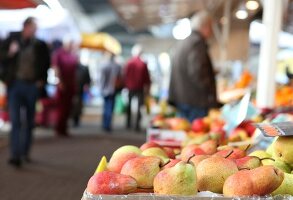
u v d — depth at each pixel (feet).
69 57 31.94
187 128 11.87
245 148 6.55
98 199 3.83
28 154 21.22
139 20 33.71
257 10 22.20
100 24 98.89
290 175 4.58
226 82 24.82
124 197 3.82
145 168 4.36
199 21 16.37
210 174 4.40
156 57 84.07
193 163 4.41
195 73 15.92
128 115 41.39
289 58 29.27
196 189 4.07
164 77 83.82
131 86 39.11
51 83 40.96
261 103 13.64
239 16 24.08
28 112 20.49
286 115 8.95
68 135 33.58
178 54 16.70
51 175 18.07
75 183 16.63
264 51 13.62
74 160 21.97
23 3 20.81
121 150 5.31
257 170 4.12
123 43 120.37
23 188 15.67
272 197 4.05
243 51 25.11
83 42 51.13
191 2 25.11
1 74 19.56
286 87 17.83
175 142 8.99
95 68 80.18
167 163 4.55
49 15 44.93
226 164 4.45
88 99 73.41
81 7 87.51
